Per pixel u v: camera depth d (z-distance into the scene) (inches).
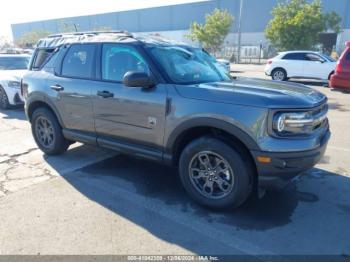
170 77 138.6
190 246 110.9
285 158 115.6
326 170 174.9
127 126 149.6
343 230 120.2
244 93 122.5
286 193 148.3
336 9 1841.8
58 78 177.5
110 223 124.0
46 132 196.2
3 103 342.3
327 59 555.2
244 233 118.3
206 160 132.4
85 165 182.7
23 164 183.9
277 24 1229.7
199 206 137.7
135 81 130.9
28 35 2126.0
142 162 187.6
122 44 151.8
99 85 157.0
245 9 2074.3
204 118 124.2
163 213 132.0
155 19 2474.2
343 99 395.9
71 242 112.1
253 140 116.7
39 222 124.0
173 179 164.9
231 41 2139.5
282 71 592.7
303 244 111.9
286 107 115.5
